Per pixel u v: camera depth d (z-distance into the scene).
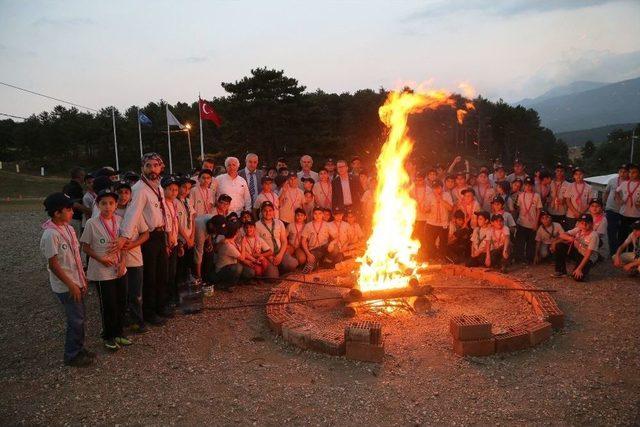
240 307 8.59
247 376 5.99
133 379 5.98
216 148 55.94
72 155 73.81
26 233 17.53
